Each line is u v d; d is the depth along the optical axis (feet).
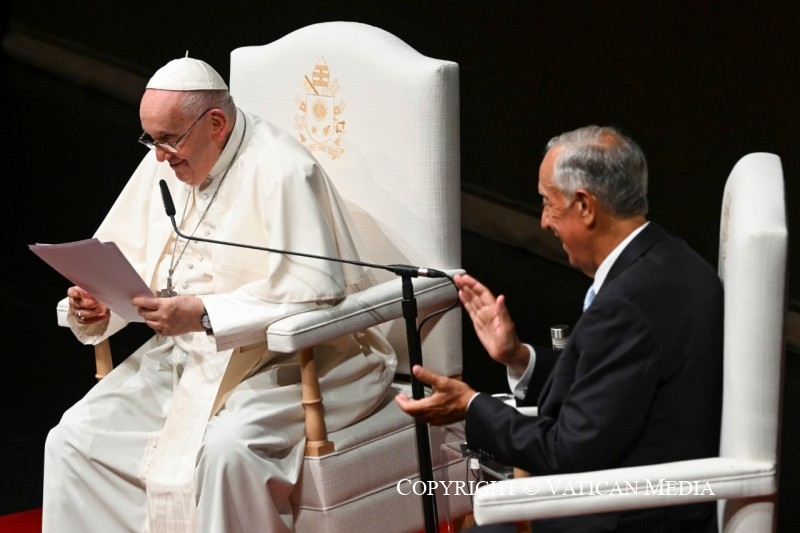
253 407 37.32
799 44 59.16
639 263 28.45
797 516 44.88
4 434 54.80
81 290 40.34
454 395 29.45
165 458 37.73
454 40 80.94
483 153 79.71
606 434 27.55
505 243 78.18
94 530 39.32
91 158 97.91
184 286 40.52
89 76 118.52
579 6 71.67
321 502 37.24
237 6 101.19
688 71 65.72
